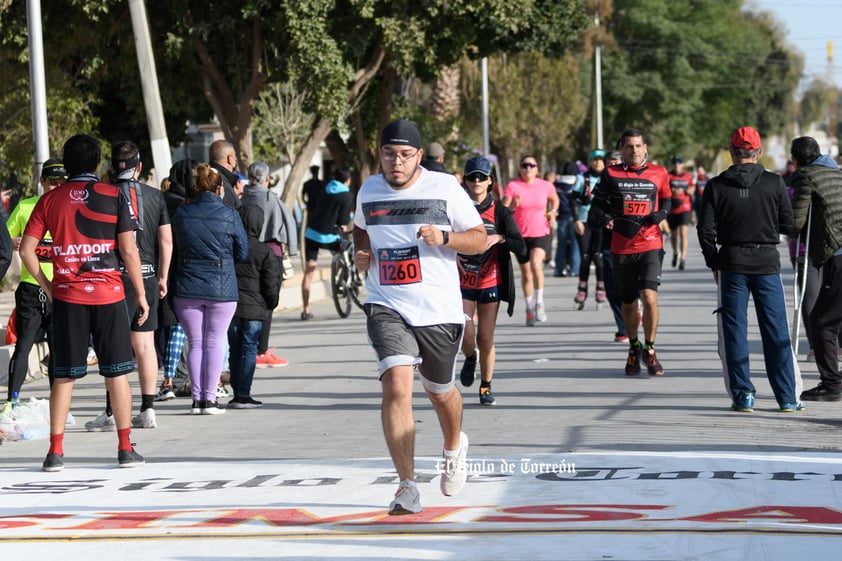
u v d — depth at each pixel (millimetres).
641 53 112062
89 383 20141
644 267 18234
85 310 12641
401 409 9703
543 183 26797
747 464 11625
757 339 22828
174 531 9695
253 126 51094
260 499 10805
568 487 10805
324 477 11656
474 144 80812
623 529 9227
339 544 9086
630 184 18188
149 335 15438
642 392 16875
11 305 31531
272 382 19406
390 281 9953
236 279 16719
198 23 38594
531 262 26500
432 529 9406
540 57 86500
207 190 16188
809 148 16141
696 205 65188
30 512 10688
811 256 16031
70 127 39000
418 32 39156
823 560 8336
